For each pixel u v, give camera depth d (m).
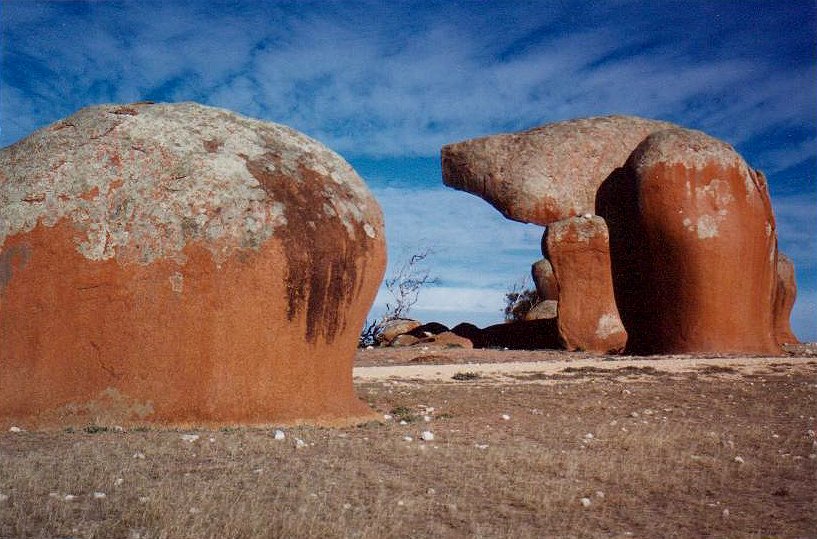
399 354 28.34
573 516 6.69
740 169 28.61
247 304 10.41
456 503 6.82
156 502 6.04
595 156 36.31
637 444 9.92
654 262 28.92
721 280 27.86
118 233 10.31
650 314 29.23
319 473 7.62
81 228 10.34
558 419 12.48
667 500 7.42
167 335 10.20
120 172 10.57
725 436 10.95
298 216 10.91
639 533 6.31
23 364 10.14
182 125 11.16
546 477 7.95
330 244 11.06
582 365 22.77
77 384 10.08
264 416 10.45
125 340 10.14
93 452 8.05
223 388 10.31
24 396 10.00
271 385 10.60
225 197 10.55
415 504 6.68
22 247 10.34
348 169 12.43
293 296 10.70
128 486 6.71
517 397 15.40
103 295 10.21
